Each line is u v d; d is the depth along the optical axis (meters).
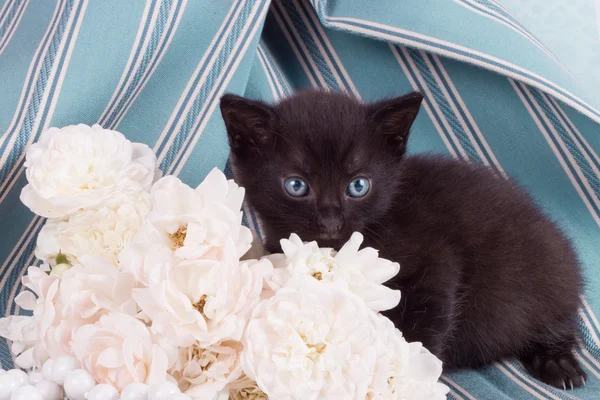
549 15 0.66
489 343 0.56
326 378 0.41
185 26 0.56
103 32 0.54
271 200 0.51
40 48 0.55
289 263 0.43
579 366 0.55
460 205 0.55
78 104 0.54
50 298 0.43
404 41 0.56
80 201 0.46
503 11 0.57
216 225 0.42
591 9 0.65
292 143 0.50
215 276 0.41
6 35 0.58
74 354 0.43
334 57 0.61
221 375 0.42
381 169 0.51
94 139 0.47
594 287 0.59
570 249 0.58
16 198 0.54
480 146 0.61
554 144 0.59
